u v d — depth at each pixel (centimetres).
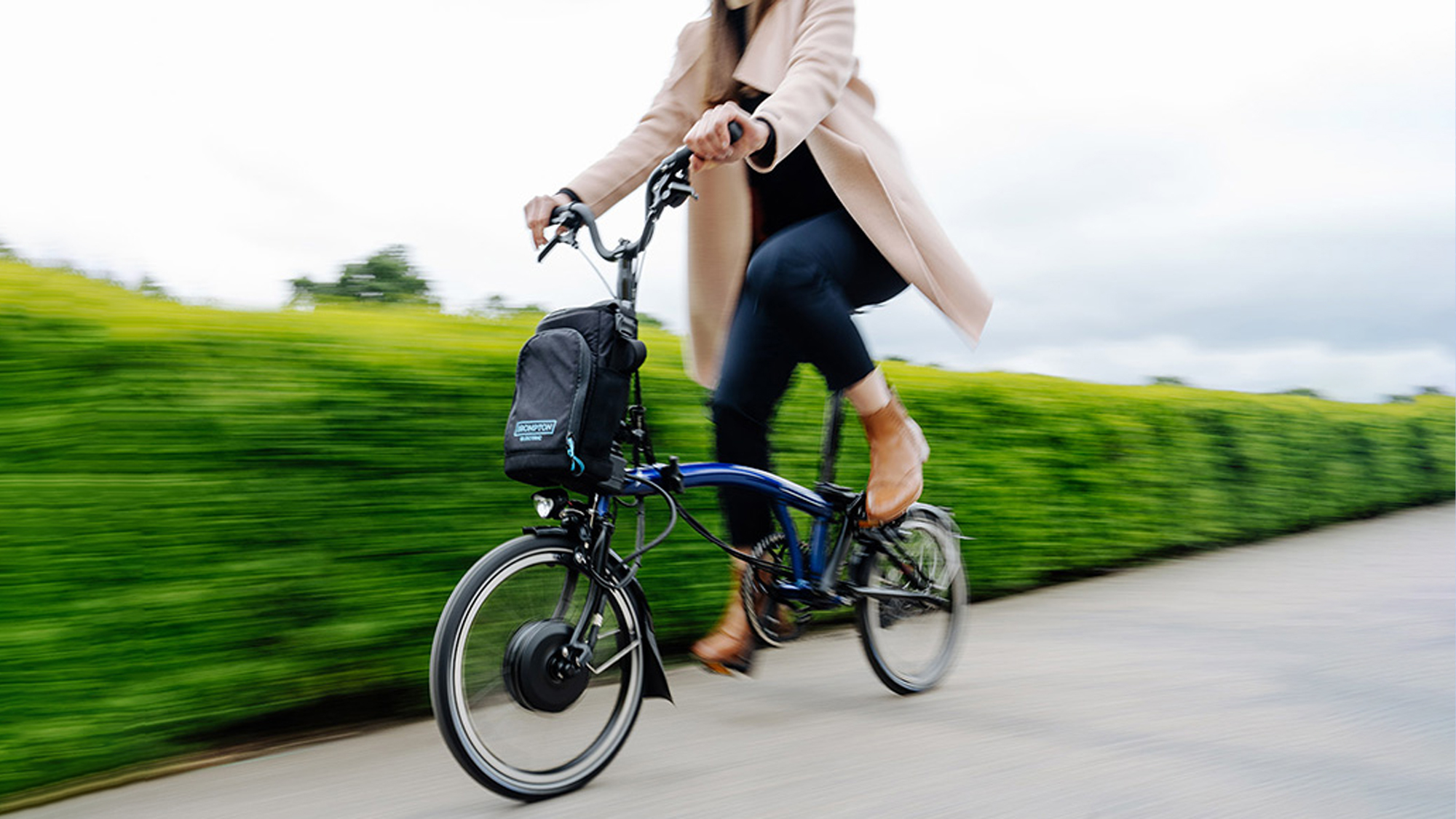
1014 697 336
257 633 274
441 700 219
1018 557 561
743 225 302
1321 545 812
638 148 293
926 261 285
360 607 292
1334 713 313
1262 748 276
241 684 271
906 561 341
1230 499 776
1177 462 710
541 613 241
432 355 311
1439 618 477
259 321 290
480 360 321
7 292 253
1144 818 223
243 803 235
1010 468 559
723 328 315
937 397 526
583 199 280
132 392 258
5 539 240
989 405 555
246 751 277
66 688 244
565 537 243
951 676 369
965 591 365
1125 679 361
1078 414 619
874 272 296
